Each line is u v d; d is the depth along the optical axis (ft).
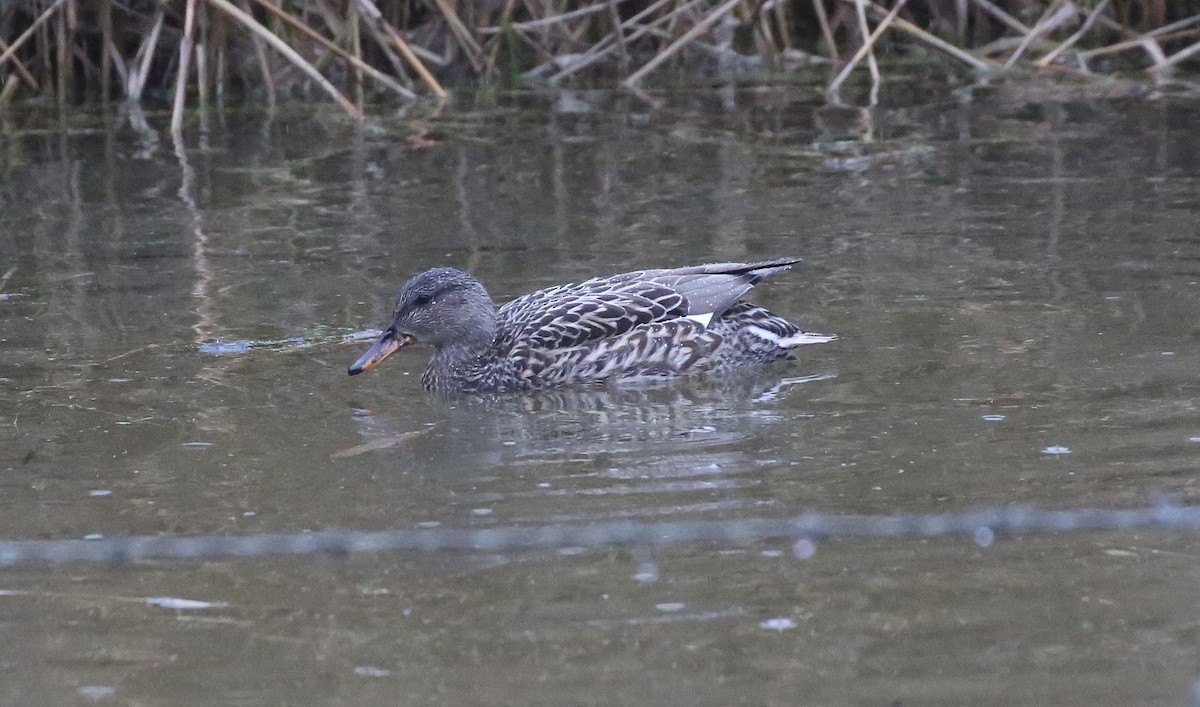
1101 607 26.81
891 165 62.95
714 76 82.02
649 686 24.64
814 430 36.29
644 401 40.37
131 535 30.25
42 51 77.36
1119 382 38.32
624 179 62.13
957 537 30.01
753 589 27.99
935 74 80.64
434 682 24.97
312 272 50.80
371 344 44.06
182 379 40.81
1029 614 26.66
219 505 32.01
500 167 64.64
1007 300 45.50
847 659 25.31
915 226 53.83
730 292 44.16
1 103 76.48
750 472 33.63
